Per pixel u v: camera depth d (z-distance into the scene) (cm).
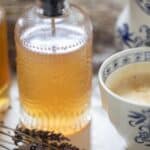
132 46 52
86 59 49
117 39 54
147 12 50
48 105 49
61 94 49
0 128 50
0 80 53
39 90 49
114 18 60
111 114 44
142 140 44
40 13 47
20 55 49
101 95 45
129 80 48
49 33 49
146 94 46
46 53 47
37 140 45
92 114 52
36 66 48
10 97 55
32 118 50
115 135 50
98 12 61
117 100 43
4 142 49
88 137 50
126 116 43
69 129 50
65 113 49
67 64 47
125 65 48
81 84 49
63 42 48
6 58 54
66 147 45
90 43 49
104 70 46
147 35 51
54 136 45
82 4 61
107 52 58
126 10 53
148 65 48
